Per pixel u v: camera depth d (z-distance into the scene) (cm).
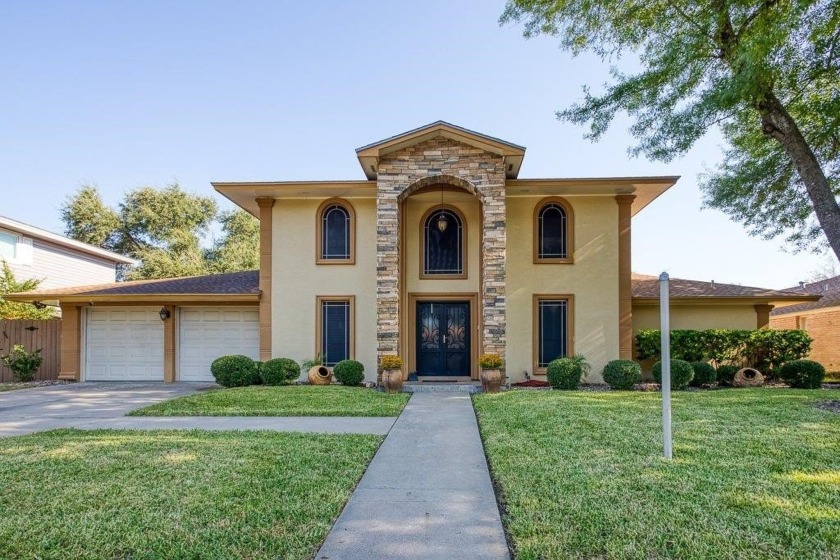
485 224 1205
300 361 1335
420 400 1027
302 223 1362
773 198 1330
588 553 329
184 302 1402
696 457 538
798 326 2159
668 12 1000
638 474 482
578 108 1088
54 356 1538
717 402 888
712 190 1414
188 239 3475
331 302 1356
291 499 431
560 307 1327
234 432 707
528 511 398
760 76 832
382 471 530
